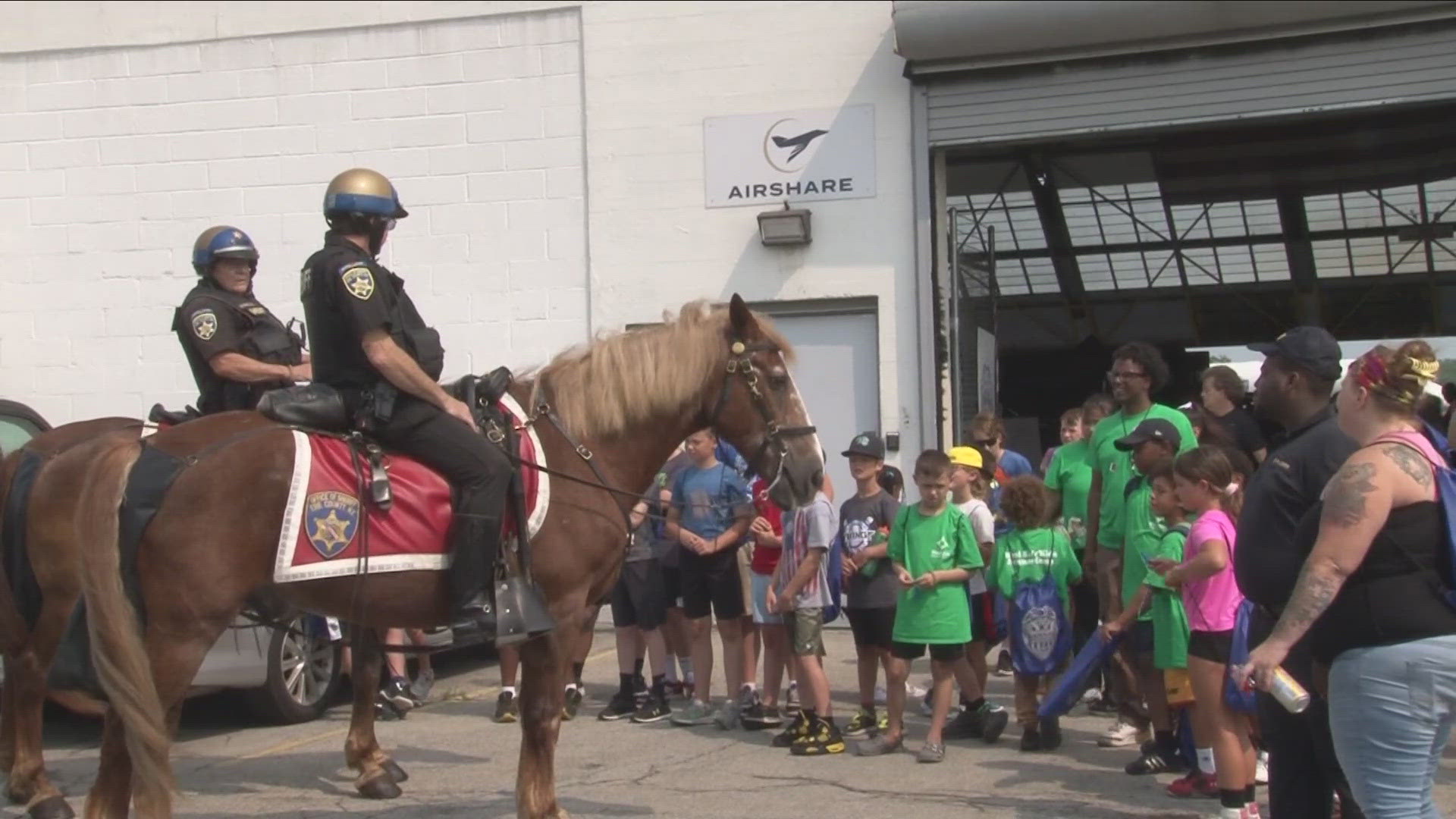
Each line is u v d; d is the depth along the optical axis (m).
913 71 11.29
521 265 12.11
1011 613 7.18
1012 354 19.41
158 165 12.70
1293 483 4.39
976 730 7.54
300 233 12.50
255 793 6.34
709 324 5.77
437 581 5.07
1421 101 10.45
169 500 4.75
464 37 12.19
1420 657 3.69
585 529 5.38
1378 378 3.92
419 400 5.04
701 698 8.02
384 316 4.98
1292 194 15.73
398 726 8.09
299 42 12.46
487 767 6.90
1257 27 10.64
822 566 7.19
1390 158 13.88
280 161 12.52
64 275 12.85
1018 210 16.05
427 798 6.24
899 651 7.05
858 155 11.48
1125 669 7.21
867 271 11.45
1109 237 17.38
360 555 4.91
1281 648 3.78
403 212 5.42
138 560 4.75
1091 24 10.76
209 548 4.75
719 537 7.83
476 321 12.18
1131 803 6.04
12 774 5.77
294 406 4.94
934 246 11.38
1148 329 20.50
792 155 11.59
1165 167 14.20
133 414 12.75
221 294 6.35
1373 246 17.92
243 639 7.61
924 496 6.95
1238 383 7.46
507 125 12.12
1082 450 8.02
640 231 11.88
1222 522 5.40
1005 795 6.20
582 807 5.97
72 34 12.80
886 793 6.23
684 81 11.79
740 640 7.95
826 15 11.54
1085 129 11.09
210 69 12.61
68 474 5.56
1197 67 10.87
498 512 5.05
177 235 12.68
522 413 5.44
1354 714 3.78
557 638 5.35
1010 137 11.21
